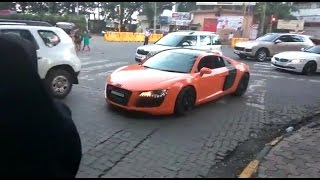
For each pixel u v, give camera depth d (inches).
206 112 323.3
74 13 2532.0
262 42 879.7
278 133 278.8
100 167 186.4
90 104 322.0
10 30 301.6
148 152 212.5
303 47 909.2
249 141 251.6
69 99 339.6
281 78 598.2
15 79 63.2
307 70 666.2
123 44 1304.1
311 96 448.8
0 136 62.9
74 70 343.6
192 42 645.3
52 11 2461.9
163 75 303.3
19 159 64.9
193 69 323.9
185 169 192.1
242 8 2379.4
